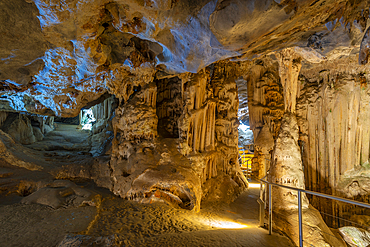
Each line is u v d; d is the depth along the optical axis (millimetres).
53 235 3873
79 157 8914
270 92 9945
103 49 4570
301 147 7367
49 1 2955
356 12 3199
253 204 7312
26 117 10250
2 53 3814
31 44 3816
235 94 9047
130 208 5629
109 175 7227
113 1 3379
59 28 3535
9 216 4605
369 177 6453
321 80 6996
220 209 6574
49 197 5551
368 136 6488
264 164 9797
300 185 5559
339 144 6562
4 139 8289
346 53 4410
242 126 18344
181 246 3496
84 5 3162
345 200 2402
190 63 4898
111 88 6488
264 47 4551
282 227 5113
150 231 4445
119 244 3455
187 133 6934
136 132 6832
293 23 3326
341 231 5762
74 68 5027
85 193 5984
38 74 4996
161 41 4445
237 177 8789
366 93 6336
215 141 8273
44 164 7762
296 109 7258
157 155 6668
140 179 6230
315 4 2852
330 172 6641
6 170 6738
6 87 5145
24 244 3547
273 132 9742
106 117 10844
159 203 6211
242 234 4008
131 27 3936
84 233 4039
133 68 5594
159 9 3396
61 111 7051
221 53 4398
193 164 6820
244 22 2900
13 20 3275
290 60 5785
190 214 5824
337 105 6531
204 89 7336
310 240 4723
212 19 3049
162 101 8055
